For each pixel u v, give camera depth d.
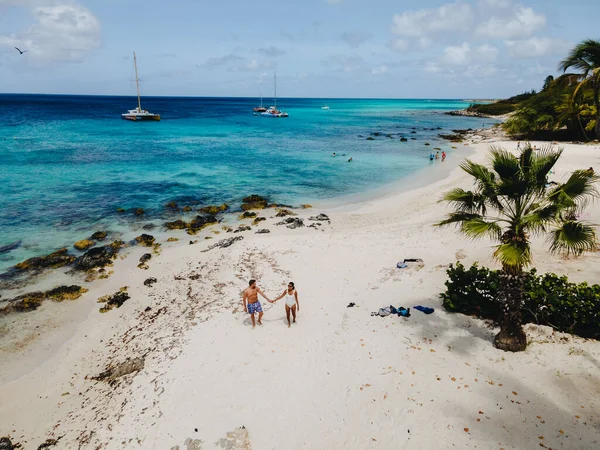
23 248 19.45
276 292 14.10
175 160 42.12
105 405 9.34
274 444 7.66
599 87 17.66
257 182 33.12
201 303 13.76
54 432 8.77
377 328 11.18
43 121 85.12
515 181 8.10
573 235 7.86
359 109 177.38
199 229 22.28
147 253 18.77
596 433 7.15
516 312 9.18
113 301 14.50
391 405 8.36
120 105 167.75
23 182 31.38
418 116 123.75
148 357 10.85
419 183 31.72
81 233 21.50
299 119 107.62
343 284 14.41
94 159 41.53
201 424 8.20
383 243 18.14
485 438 7.34
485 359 9.40
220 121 96.81
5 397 10.12
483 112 126.19
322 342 10.77
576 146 42.00
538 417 7.65
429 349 10.02
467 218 9.13
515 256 7.96
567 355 9.12
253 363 10.05
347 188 31.20
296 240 19.14
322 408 8.45
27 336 12.68
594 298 9.48
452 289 11.75
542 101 54.38
